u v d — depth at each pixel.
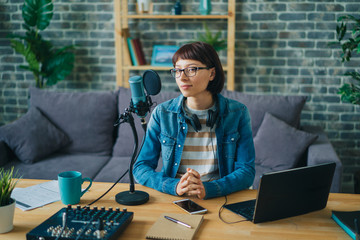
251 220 1.21
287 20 3.47
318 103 3.56
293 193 1.20
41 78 3.75
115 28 3.47
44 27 3.51
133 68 3.52
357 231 1.08
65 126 2.98
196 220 1.19
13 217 1.17
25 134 2.77
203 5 3.40
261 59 3.57
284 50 3.52
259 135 2.81
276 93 3.61
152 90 1.31
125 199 1.35
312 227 1.17
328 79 3.51
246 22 3.52
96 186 1.52
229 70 3.45
